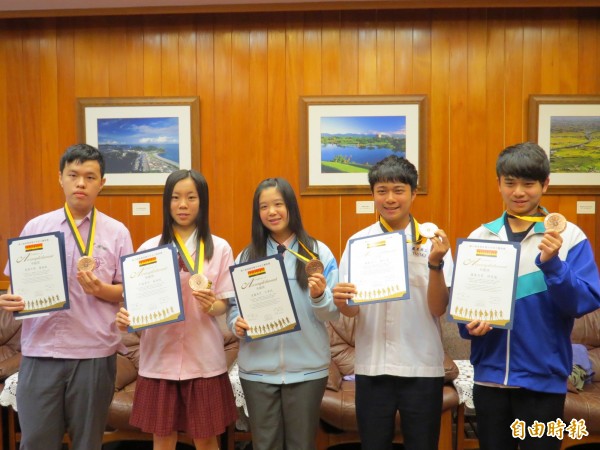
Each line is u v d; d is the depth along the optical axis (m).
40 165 3.19
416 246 1.70
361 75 3.09
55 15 3.06
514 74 3.05
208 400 1.74
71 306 1.75
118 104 3.13
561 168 3.04
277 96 3.11
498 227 1.61
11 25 3.18
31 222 1.89
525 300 1.49
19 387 1.77
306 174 3.10
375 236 1.67
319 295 1.66
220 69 3.13
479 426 1.57
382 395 1.67
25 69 3.18
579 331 2.88
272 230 1.79
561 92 3.05
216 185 3.15
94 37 3.15
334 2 2.96
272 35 3.10
